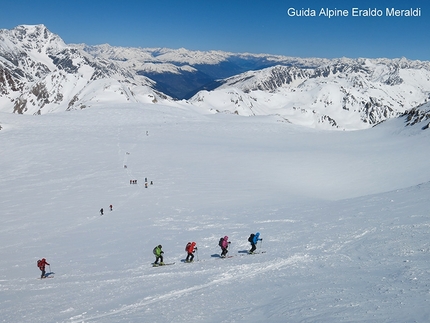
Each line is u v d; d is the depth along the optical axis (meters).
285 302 13.94
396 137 99.75
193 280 18.44
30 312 15.75
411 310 11.27
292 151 87.69
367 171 64.12
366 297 13.15
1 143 91.69
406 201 31.75
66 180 61.47
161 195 51.31
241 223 33.91
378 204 32.94
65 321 14.45
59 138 99.56
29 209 45.38
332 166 69.88
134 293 17.16
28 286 19.92
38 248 29.89
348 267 17.75
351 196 50.97
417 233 21.69
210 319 13.31
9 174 65.94
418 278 14.40
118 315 14.56
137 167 70.75
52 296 17.81
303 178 62.78
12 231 36.34
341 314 11.78
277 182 59.88
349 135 114.25
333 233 25.11
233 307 14.27
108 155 81.44
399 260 17.48
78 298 17.17
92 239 32.09
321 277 16.70
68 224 38.53
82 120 134.25
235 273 18.94
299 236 25.89
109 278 20.22
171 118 145.88
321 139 110.00
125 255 25.95
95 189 55.59
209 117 168.62
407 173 59.66
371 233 23.59
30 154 81.62
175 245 27.80
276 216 35.62
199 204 45.69
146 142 97.38
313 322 11.43
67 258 26.19
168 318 13.77
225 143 100.88
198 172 66.94
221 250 25.23
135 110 156.75
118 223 37.84
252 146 96.94
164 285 18.03
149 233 32.69
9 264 25.34
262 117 176.12
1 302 17.47
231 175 64.69
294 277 17.28
